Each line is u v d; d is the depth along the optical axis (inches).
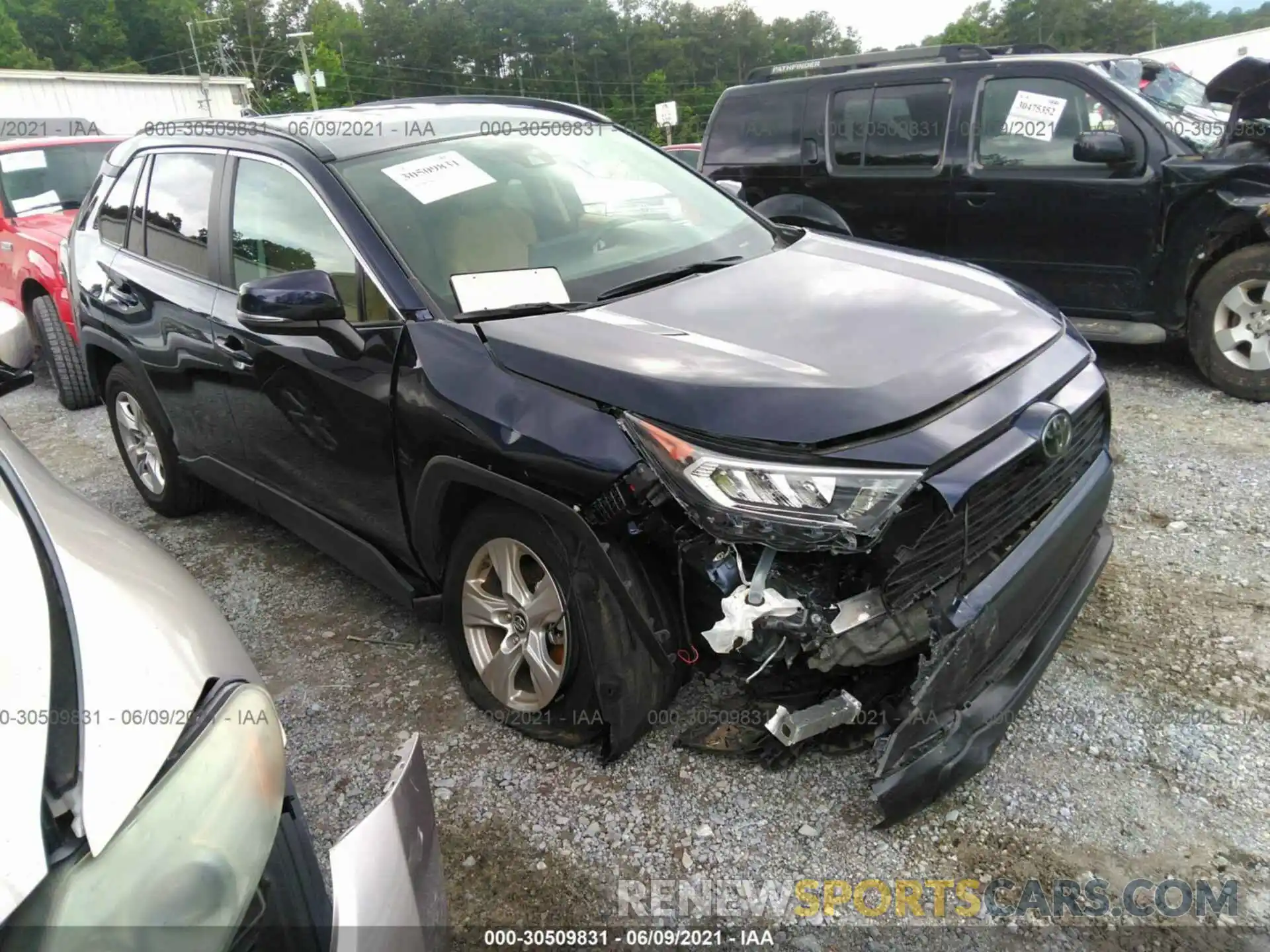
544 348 100.3
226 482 156.3
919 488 84.0
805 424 85.3
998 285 123.4
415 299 112.8
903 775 88.0
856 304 110.0
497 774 107.3
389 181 126.1
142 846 48.3
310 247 125.8
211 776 52.5
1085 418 108.7
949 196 244.8
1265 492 161.5
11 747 48.0
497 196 130.4
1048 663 103.7
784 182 279.4
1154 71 236.2
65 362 263.4
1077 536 106.2
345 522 129.9
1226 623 125.9
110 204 180.2
